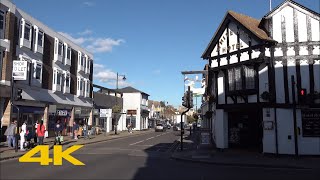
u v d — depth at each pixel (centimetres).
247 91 2019
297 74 1920
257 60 1962
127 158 1853
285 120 1914
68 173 1229
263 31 2084
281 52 1955
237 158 1841
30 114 3094
